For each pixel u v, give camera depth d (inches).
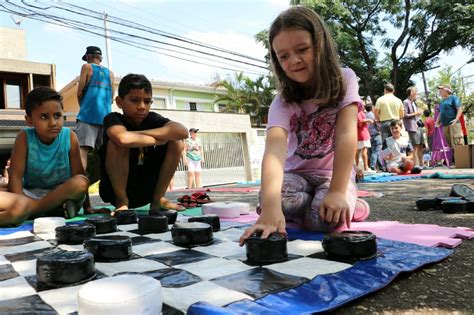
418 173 267.9
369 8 690.8
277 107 70.1
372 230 69.4
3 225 90.4
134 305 32.8
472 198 96.0
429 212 96.0
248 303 36.8
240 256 55.0
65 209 104.2
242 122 498.6
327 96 65.6
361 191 159.5
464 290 41.5
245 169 502.6
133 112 105.0
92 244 54.5
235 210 95.2
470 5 620.7
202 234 62.9
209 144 466.9
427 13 661.3
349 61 702.5
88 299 32.9
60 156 110.7
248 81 810.8
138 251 60.1
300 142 75.7
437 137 364.8
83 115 156.5
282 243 51.2
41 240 73.6
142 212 111.0
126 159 105.7
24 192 108.1
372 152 334.0
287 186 72.9
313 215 69.2
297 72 63.4
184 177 400.8
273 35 63.7
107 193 114.3
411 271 46.5
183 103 706.8
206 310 33.1
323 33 63.1
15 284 45.6
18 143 105.0
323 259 51.2
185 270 48.5
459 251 56.3
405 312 36.7
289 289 40.4
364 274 44.6
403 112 313.9
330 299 37.9
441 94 353.7
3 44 586.6
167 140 105.4
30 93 102.1
